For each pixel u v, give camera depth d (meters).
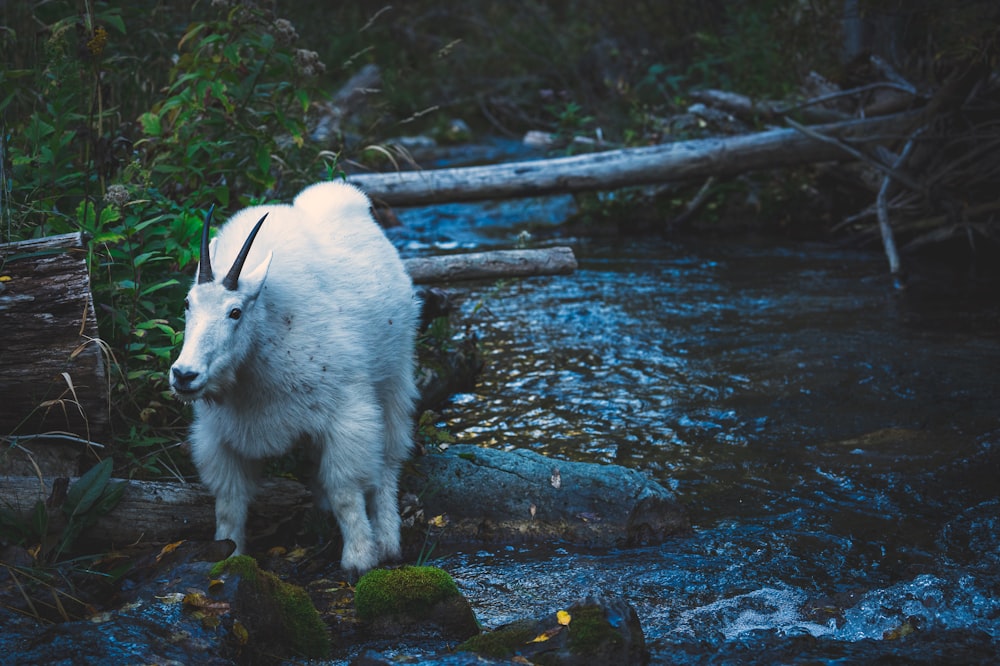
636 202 9.98
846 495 4.18
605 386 5.54
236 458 3.51
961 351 5.89
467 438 4.82
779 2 11.20
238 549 3.52
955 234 8.30
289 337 3.36
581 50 15.87
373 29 16.27
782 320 6.69
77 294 3.43
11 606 3.01
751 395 5.34
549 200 10.62
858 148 9.06
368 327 3.62
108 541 3.45
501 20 16.72
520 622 3.05
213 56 5.29
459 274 5.58
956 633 3.11
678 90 12.92
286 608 3.03
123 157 4.91
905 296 7.21
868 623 3.19
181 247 4.16
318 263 3.54
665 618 3.25
